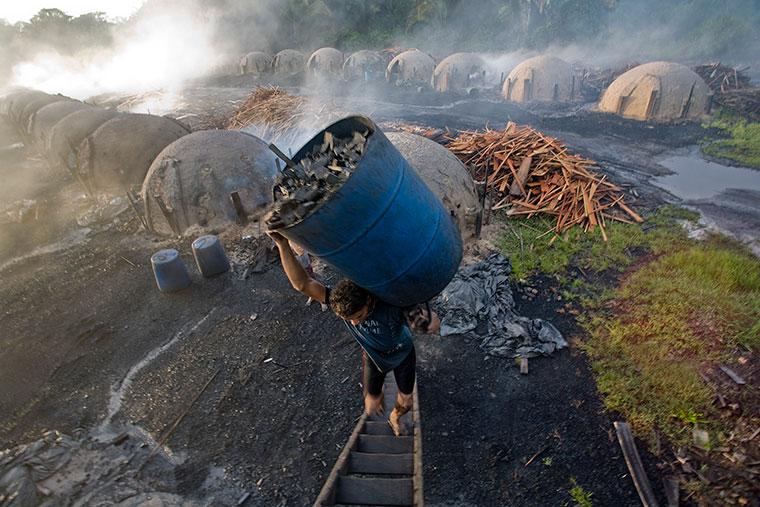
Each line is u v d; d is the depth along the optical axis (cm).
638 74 1912
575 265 900
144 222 1174
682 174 1332
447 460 547
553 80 2297
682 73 1817
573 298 802
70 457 573
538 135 1298
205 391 677
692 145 1569
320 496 368
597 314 754
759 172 1311
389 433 485
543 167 1196
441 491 513
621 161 1459
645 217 1075
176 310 873
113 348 791
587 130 1805
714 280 788
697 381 593
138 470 558
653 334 683
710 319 689
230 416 632
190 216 1109
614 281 841
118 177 1422
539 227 1050
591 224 1028
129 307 896
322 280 911
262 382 684
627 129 1780
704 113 1836
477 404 617
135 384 705
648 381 604
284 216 284
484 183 1026
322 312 823
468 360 686
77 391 704
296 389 666
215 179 1105
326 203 257
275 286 915
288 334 779
